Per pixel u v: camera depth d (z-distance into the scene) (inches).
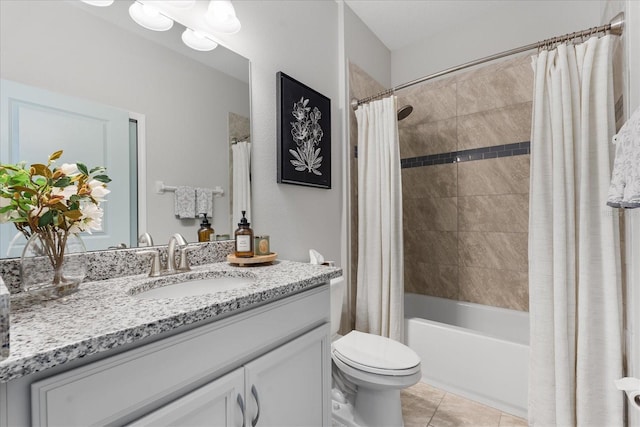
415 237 104.0
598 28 51.9
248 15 56.8
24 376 18.6
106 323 23.1
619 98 53.7
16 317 24.5
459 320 93.1
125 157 40.2
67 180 30.1
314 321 42.2
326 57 78.1
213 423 28.7
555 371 53.4
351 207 84.1
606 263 49.4
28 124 32.5
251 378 32.2
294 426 38.3
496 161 88.2
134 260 40.9
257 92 58.2
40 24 33.6
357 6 86.9
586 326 50.4
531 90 82.7
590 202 51.2
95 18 37.9
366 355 54.1
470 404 66.0
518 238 85.0
